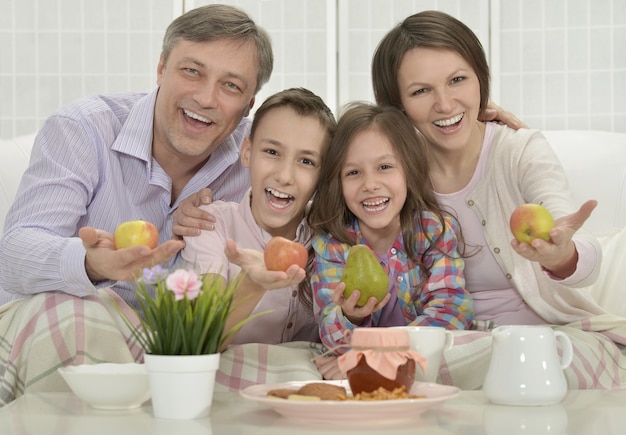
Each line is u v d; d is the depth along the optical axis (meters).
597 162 3.25
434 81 2.52
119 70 4.20
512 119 2.75
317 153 2.52
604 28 4.05
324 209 2.53
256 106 4.22
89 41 4.19
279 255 1.96
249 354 2.21
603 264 2.89
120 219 2.61
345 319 2.30
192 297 1.55
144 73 4.20
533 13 4.09
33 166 2.54
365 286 2.16
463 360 2.19
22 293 2.34
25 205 2.45
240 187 2.80
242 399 1.81
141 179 2.62
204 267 2.40
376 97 2.74
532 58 4.10
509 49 4.11
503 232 2.57
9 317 2.26
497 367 1.71
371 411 1.48
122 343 2.17
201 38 2.49
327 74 4.17
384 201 2.45
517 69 4.11
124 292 2.55
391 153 2.45
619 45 4.04
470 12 4.12
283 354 2.24
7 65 4.19
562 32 4.07
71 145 2.53
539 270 2.55
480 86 2.64
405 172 2.48
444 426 1.45
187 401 1.55
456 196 2.62
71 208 2.46
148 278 1.58
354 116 2.50
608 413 1.57
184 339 1.56
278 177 2.47
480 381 2.18
